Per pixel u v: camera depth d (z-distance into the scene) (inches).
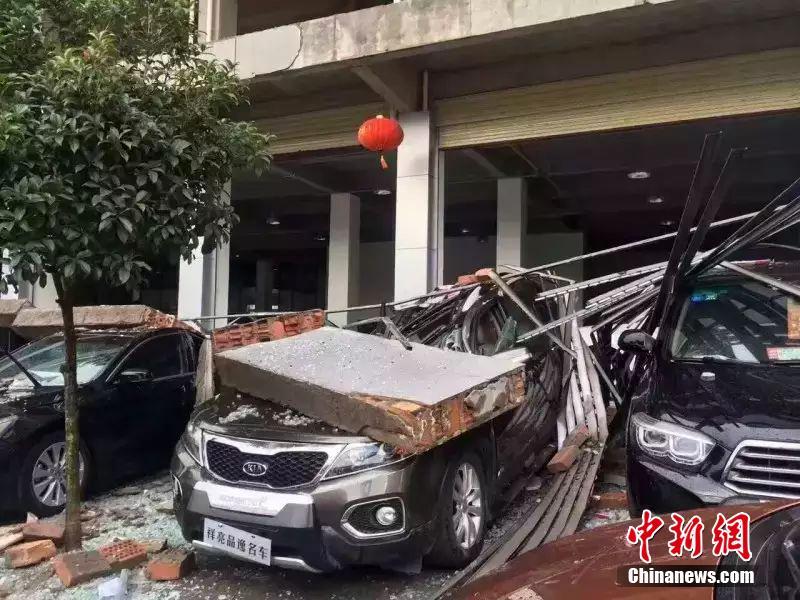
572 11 281.4
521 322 242.8
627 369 266.1
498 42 319.0
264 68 343.3
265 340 233.9
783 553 70.5
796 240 281.6
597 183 491.8
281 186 519.2
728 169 130.6
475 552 161.5
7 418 195.3
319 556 137.2
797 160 423.5
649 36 311.1
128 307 280.2
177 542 181.8
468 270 666.2
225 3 406.9
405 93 350.6
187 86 176.1
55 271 154.8
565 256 620.1
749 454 117.8
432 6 305.0
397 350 189.3
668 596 67.9
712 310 173.8
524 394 191.2
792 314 164.1
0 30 157.9
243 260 884.6
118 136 150.3
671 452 126.4
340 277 536.4
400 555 139.5
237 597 147.9
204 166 176.7
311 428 148.7
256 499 140.0
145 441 234.7
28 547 168.6
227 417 159.6
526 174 463.5
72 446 174.2
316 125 394.0
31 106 150.2
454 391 152.3
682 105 310.2
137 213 154.1
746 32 296.2
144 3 174.6
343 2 531.8
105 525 196.9
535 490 213.2
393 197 557.0
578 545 91.5
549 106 337.7
